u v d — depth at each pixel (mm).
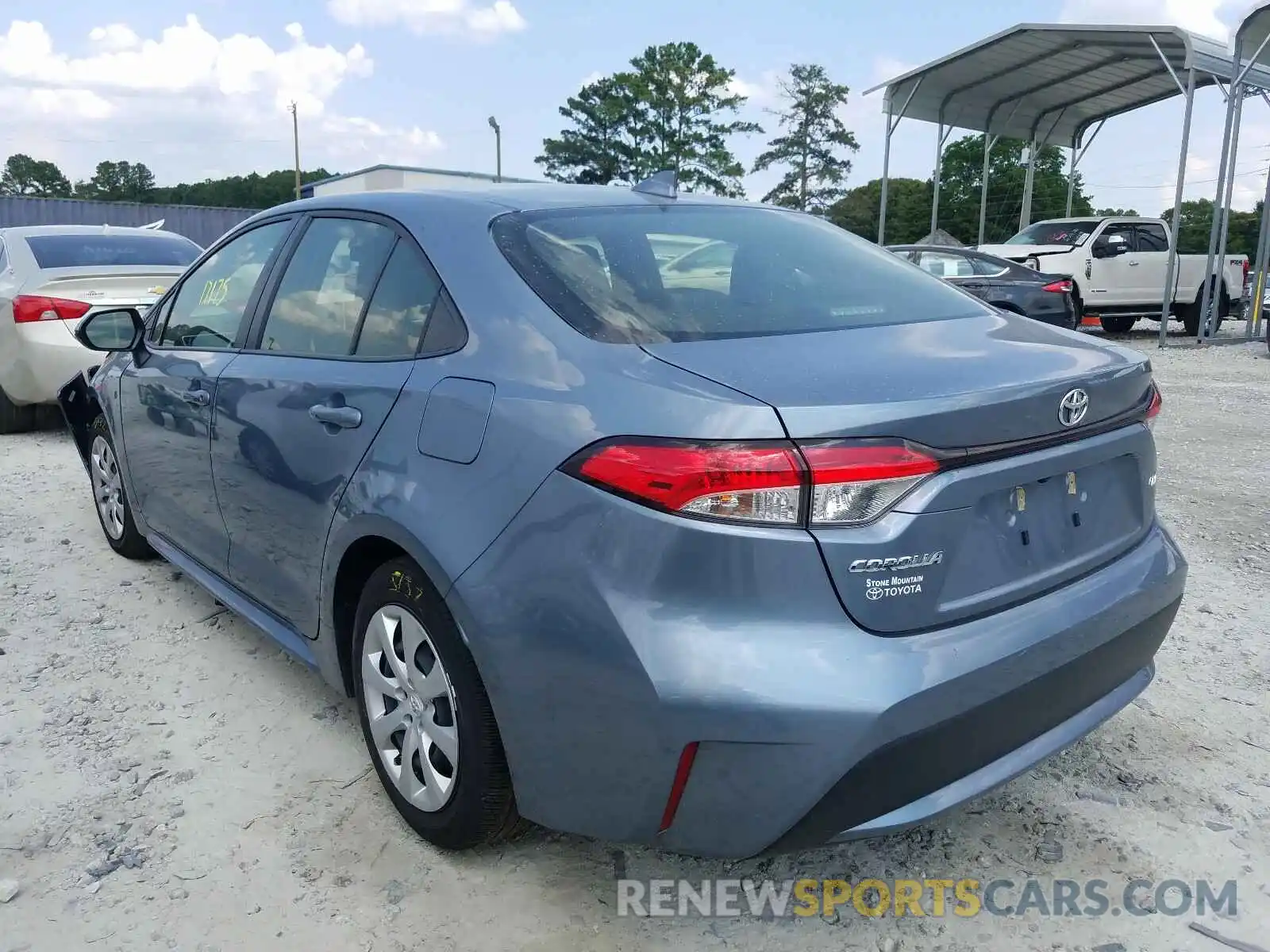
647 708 1957
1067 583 2342
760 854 2043
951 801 2104
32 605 4230
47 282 7148
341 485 2664
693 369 2123
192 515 3686
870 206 68062
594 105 65250
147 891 2455
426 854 2602
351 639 2893
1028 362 2326
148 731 3211
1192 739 3205
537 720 2146
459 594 2221
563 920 2377
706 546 1921
